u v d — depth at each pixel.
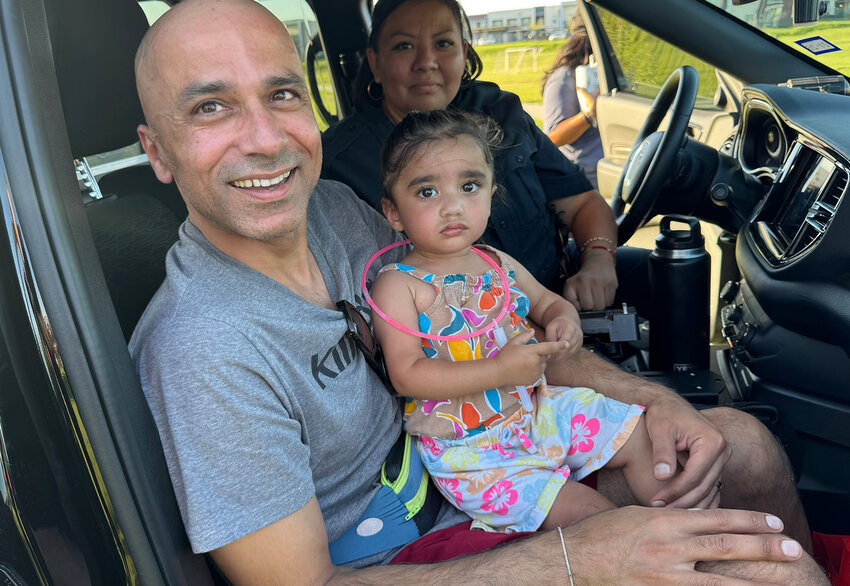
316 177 0.58
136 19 0.71
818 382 0.81
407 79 1.01
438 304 0.66
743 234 0.94
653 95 1.68
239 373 0.49
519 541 0.54
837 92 0.98
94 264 0.45
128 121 0.71
